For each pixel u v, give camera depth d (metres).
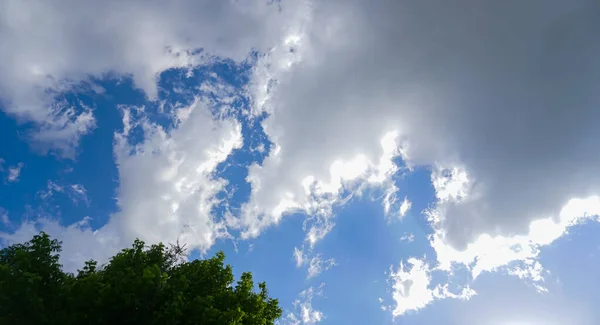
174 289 16.84
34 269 15.34
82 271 18.02
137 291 15.26
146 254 19.73
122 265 17.48
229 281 20.05
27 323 14.28
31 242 16.55
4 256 16.23
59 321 14.84
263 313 21.00
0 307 13.65
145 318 15.40
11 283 14.00
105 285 15.74
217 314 16.31
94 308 15.30
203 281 18.97
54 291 15.53
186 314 16.25
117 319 15.34
